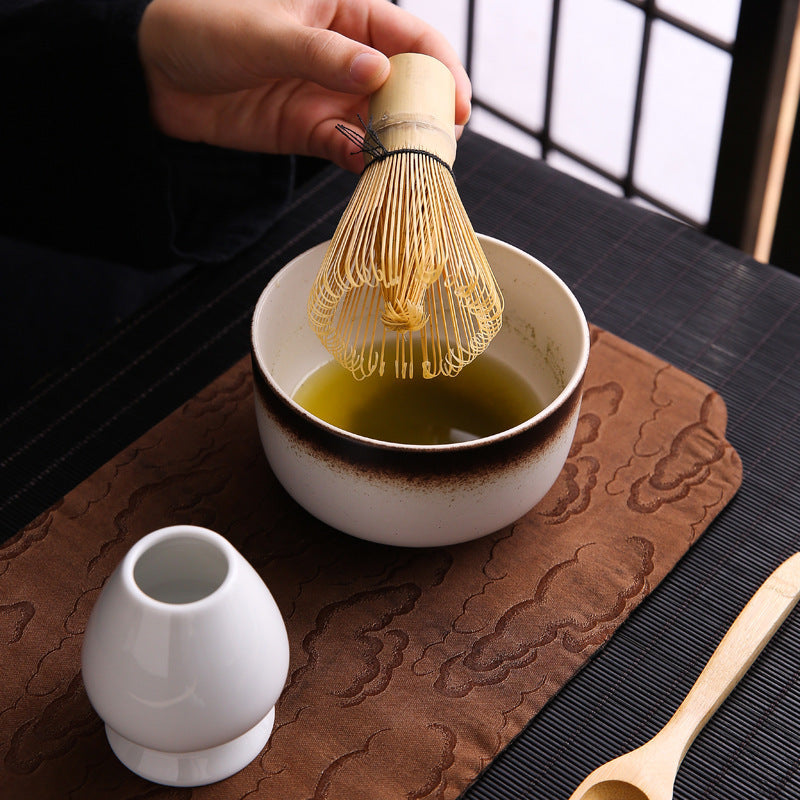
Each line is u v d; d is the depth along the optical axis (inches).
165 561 38.5
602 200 49.1
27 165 48.7
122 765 39.8
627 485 43.4
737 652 40.9
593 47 67.1
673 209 69.6
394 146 40.4
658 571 42.1
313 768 39.8
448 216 40.5
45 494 43.4
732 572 42.4
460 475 39.9
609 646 41.4
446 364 43.7
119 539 42.4
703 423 44.3
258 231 48.0
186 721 37.8
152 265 50.1
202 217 49.2
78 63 46.9
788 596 41.6
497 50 74.2
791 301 46.9
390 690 40.6
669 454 43.8
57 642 41.1
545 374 43.2
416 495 40.1
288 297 42.5
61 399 44.8
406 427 42.8
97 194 48.9
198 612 37.2
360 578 42.0
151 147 47.9
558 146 75.2
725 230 62.9
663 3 60.6
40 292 54.8
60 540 42.3
